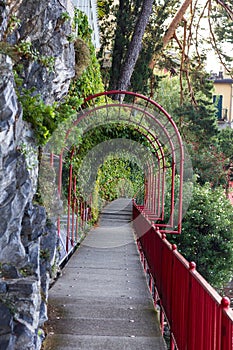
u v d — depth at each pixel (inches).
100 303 265.0
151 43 773.9
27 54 199.9
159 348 199.8
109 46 817.5
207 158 852.0
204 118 846.5
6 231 148.0
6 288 146.9
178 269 192.2
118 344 202.1
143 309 256.5
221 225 561.9
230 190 867.4
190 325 159.3
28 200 163.0
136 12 700.7
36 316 151.1
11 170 146.5
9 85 137.7
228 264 562.9
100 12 805.2
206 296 134.5
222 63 869.2
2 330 139.6
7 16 176.2
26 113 174.6
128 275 348.5
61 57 242.4
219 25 862.5
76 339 205.3
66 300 268.2
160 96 1107.9
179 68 928.9
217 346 118.5
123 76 681.0
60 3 240.8
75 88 358.6
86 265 381.4
